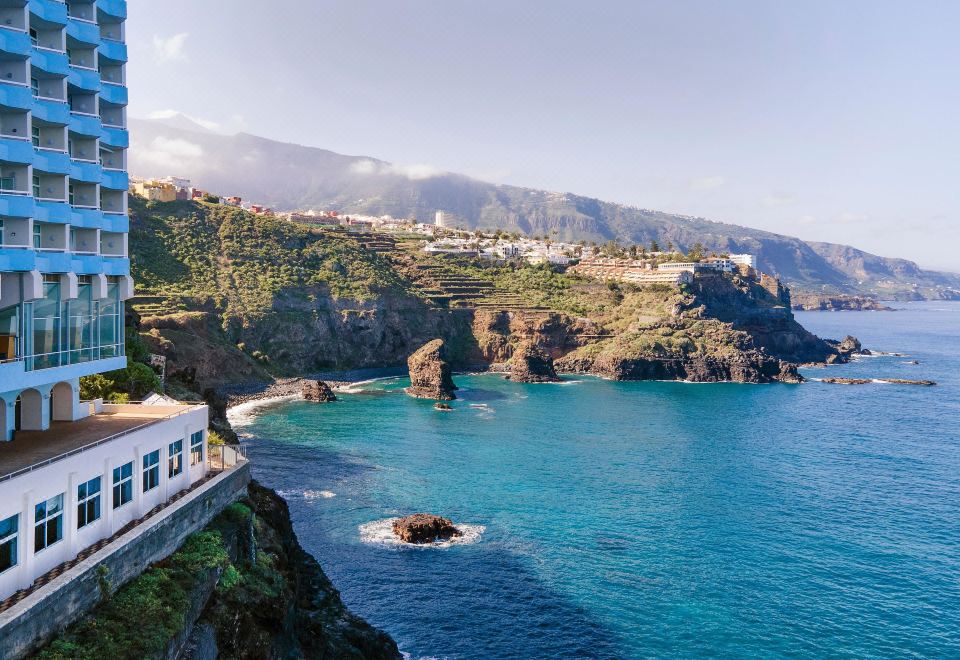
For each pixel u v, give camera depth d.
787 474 110.56
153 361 92.12
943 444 132.50
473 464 113.69
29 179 36.06
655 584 71.31
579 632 62.50
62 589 28.98
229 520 44.59
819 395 190.25
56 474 31.28
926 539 83.69
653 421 151.88
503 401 175.50
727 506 94.62
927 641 61.50
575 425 146.38
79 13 42.84
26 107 35.47
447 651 59.31
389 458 116.50
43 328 38.00
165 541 37.44
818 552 79.50
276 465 110.81
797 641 61.38
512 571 73.69
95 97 43.53
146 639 30.45
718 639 61.59
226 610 37.62
